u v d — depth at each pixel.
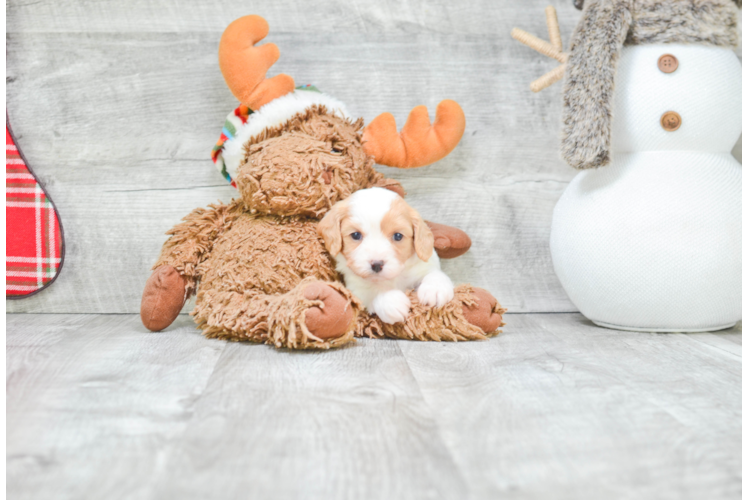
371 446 0.63
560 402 0.77
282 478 0.56
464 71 1.45
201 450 0.62
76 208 1.43
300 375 0.89
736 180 1.19
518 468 0.58
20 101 1.40
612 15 1.14
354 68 1.43
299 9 1.41
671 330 1.22
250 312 1.07
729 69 1.18
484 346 1.10
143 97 1.41
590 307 1.26
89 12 1.39
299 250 1.14
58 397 0.78
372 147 1.29
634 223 1.15
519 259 1.48
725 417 0.72
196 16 1.40
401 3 1.43
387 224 1.08
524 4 1.45
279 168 1.11
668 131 1.16
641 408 0.75
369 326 1.16
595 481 0.56
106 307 1.45
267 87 1.21
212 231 1.24
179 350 1.04
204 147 1.43
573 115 1.16
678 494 0.54
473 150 1.46
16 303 1.44
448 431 0.67
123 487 0.54
